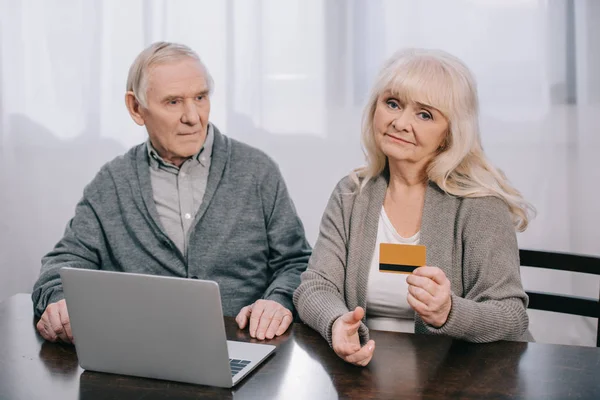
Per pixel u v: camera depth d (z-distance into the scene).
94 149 3.50
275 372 1.28
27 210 3.53
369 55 3.28
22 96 3.50
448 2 3.21
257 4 3.34
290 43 3.34
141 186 1.85
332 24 3.29
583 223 3.17
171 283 1.18
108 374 1.30
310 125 3.35
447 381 1.23
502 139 3.24
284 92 3.37
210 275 1.84
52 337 1.45
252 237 1.87
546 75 3.17
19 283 3.53
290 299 1.69
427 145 1.56
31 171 3.52
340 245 1.67
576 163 3.16
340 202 1.71
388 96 1.56
